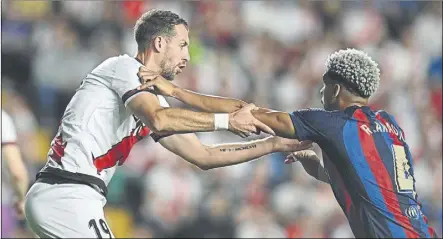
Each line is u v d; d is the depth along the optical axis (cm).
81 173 1158
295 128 1095
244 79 3019
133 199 2423
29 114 2509
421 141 2962
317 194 2488
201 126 1132
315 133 1088
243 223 2377
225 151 1271
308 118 1095
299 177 2516
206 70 2912
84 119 1169
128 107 1155
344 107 1127
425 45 3450
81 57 2725
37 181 1175
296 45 3253
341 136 1082
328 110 1140
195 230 2367
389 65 3297
